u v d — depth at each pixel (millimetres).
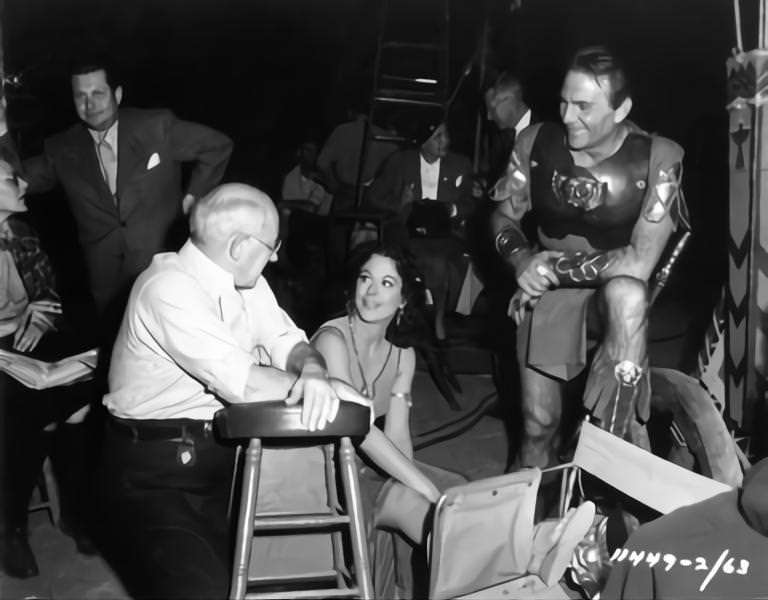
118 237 4305
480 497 2877
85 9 7504
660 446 3914
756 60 3666
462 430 4938
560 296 3645
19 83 6980
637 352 3459
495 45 7027
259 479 2623
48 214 6410
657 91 8469
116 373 2783
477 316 6246
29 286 3695
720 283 7988
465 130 6914
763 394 3812
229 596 2527
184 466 2746
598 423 3521
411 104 6867
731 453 3549
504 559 2963
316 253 6602
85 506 3713
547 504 3689
